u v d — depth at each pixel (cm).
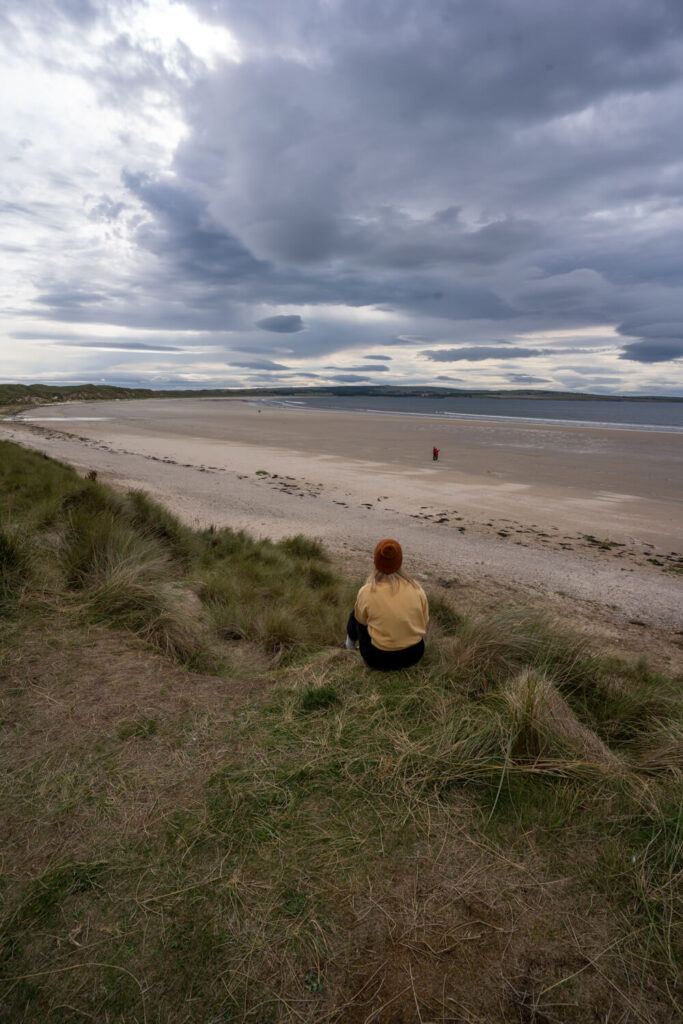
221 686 334
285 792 231
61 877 185
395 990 150
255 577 751
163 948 162
